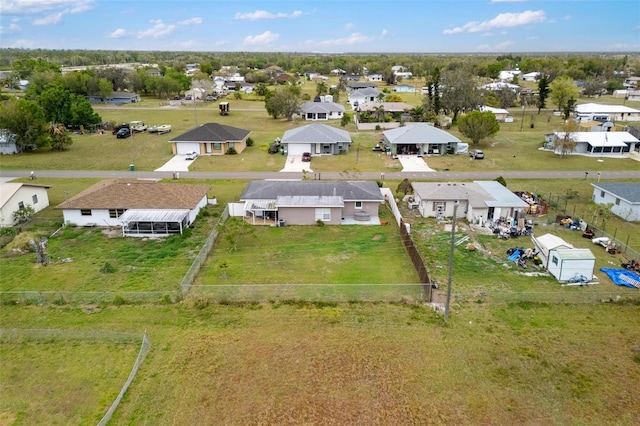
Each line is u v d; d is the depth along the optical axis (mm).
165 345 23438
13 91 141125
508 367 21984
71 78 128375
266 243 36906
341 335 24359
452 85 92938
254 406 19453
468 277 30953
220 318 25922
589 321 25844
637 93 137625
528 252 34125
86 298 27766
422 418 18875
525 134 85188
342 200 41531
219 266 31891
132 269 32000
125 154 67812
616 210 43688
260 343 23672
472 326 25234
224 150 68250
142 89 152000
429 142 67625
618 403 19812
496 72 195750
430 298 27656
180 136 68000
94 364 22062
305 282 30203
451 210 43000
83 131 83688
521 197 46656
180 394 20078
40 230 39188
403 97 139500
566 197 48625
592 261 29969
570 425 18625
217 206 45562
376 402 19734
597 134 70750
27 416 18797
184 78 154250
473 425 18531
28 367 21844
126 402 19547
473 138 71250
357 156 66312
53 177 55656
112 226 40250
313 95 143375
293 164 62938
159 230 38312
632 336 24484
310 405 19547
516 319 25984
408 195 47812
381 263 33219
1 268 32031
